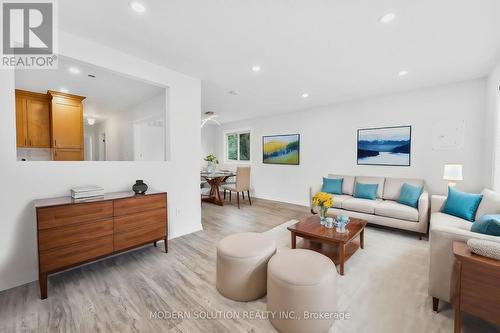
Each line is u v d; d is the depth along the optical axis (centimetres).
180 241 295
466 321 149
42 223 174
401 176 386
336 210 380
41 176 202
